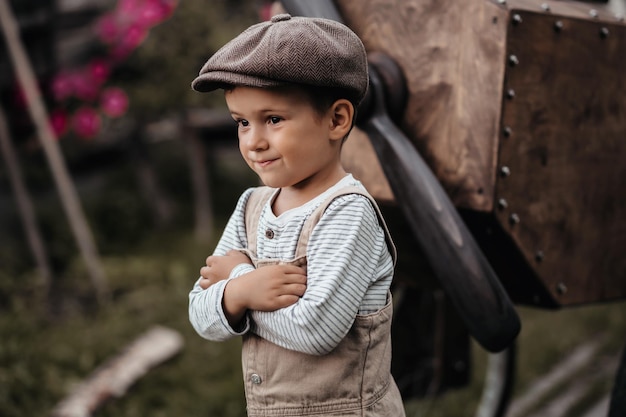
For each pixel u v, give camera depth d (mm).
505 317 1474
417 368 2330
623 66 1748
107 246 4527
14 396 2711
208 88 1171
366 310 1202
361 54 1160
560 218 1713
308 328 1122
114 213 4828
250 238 1273
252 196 1325
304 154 1135
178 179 5590
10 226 4301
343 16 1758
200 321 1221
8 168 3697
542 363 3500
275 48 1075
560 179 1691
